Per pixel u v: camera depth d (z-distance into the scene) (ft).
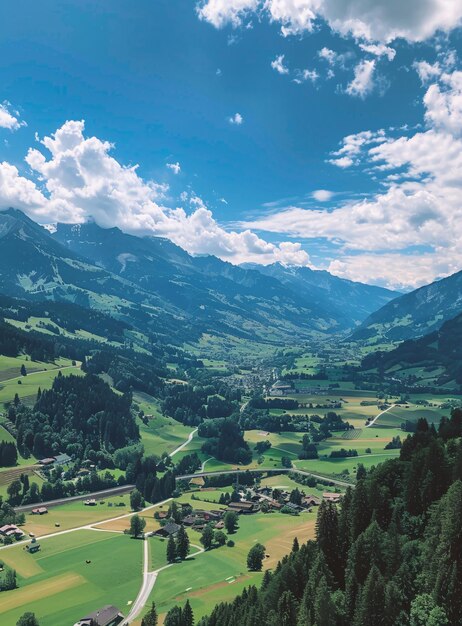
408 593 312.09
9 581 541.75
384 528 399.65
